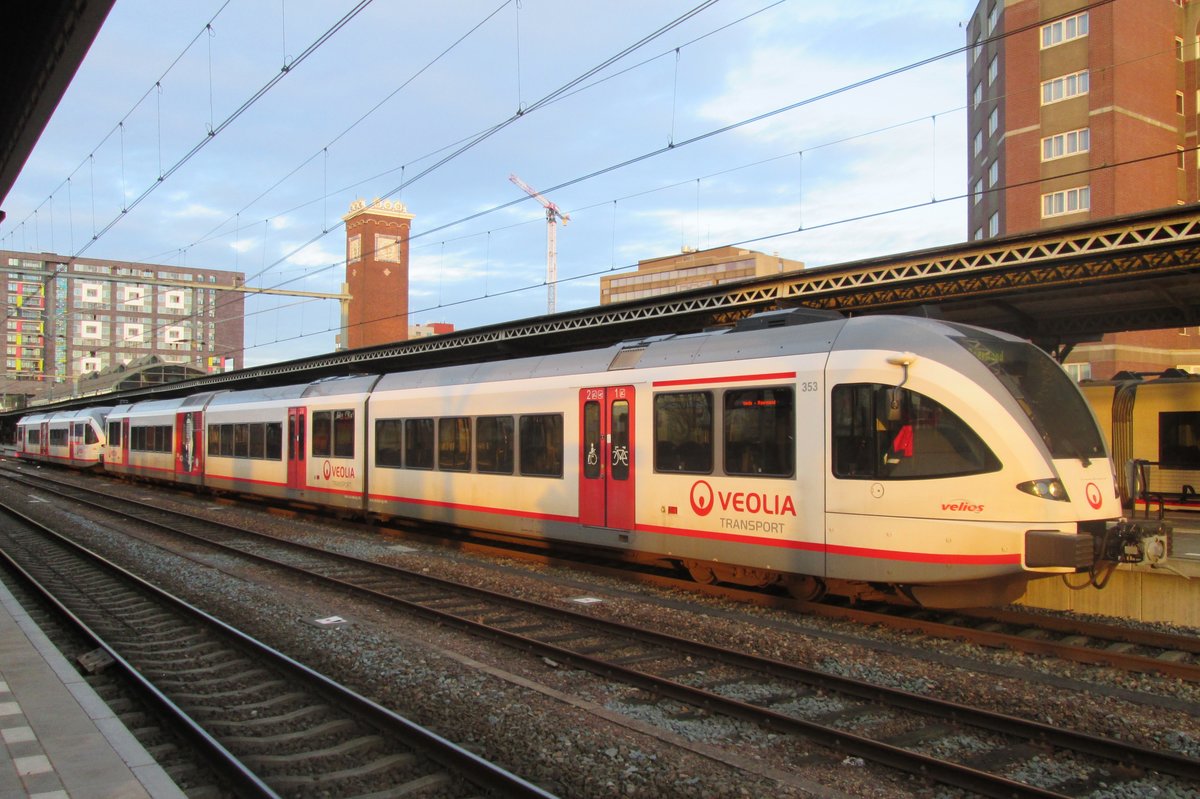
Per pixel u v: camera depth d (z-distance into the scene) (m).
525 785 4.62
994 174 45.97
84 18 7.18
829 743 5.56
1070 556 7.60
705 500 10.15
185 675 7.47
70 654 8.06
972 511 8.04
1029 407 8.30
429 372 15.88
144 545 15.73
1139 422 19.44
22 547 15.68
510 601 9.97
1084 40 40.53
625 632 8.49
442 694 6.70
